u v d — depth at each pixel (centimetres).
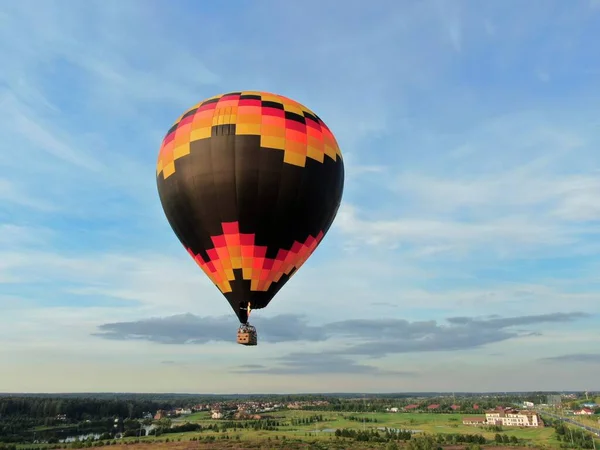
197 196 2159
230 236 2138
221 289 2238
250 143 2134
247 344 2159
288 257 2209
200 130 2191
